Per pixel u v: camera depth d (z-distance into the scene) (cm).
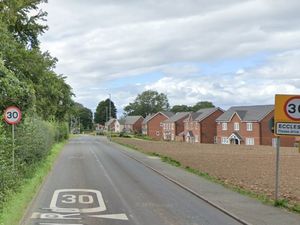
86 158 3622
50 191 1742
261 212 1318
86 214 1288
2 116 1736
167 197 1628
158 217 1252
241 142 9281
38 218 1220
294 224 1155
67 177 2230
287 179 2223
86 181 2081
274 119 1440
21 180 1716
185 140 11750
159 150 4972
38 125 2514
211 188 1853
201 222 1189
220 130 10131
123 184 1991
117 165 3000
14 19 2428
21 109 2036
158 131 14438
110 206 1423
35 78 2838
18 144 1861
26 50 2627
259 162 3319
